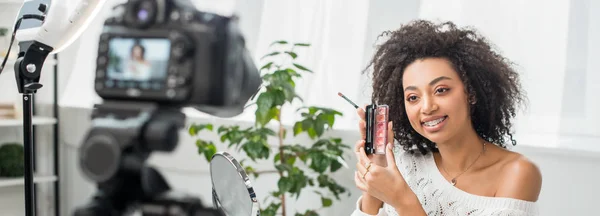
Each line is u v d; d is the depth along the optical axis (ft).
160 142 1.45
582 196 6.95
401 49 4.93
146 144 1.47
